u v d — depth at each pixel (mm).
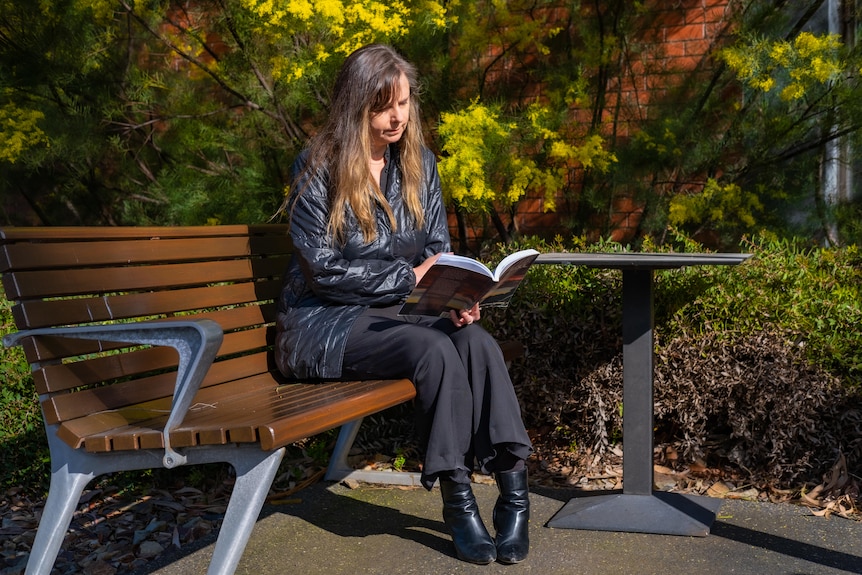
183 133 6051
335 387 2543
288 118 5660
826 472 3111
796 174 5480
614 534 2752
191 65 6148
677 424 3570
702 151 5434
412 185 2881
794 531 2738
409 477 3322
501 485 2592
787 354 3205
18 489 3514
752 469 3289
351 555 2631
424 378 2451
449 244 2992
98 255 2502
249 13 5027
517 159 5105
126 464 2186
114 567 2793
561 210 6215
